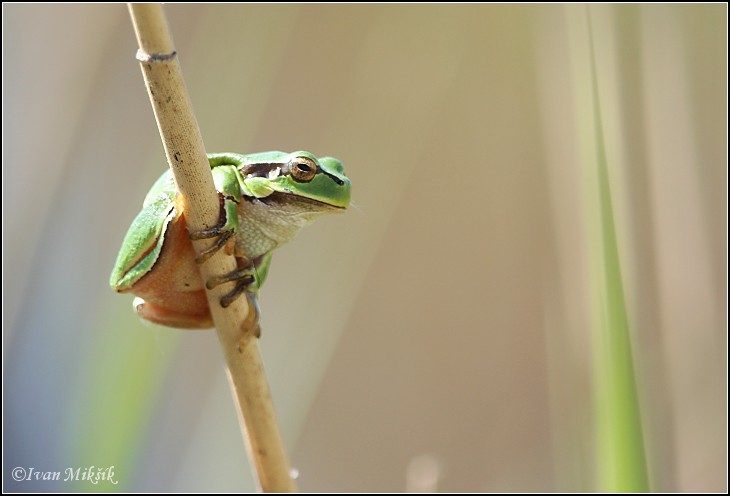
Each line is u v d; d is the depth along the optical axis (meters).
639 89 0.71
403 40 0.78
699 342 0.73
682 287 0.72
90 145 0.76
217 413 0.73
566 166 0.73
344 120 0.77
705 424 0.73
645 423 0.70
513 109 0.80
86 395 0.70
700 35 0.73
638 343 0.70
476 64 0.80
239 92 0.72
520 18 0.79
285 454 0.67
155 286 0.67
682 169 0.73
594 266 0.69
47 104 0.75
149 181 0.74
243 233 0.67
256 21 0.72
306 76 0.79
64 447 0.72
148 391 0.70
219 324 0.66
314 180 0.67
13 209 0.74
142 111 0.76
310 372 0.72
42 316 0.74
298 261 0.73
